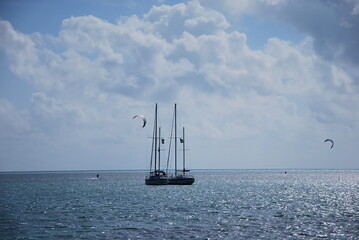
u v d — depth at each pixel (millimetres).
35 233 42281
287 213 56875
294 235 40531
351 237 39562
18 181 182375
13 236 40781
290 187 125188
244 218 51938
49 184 149125
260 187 124375
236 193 96375
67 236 40656
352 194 93812
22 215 55469
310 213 56875
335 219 50938
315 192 101125
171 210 60656
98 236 40594
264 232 42156
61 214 56344
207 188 116875
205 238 39250
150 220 50500
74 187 126188
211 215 54906
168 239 38906
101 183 156375
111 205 67875
